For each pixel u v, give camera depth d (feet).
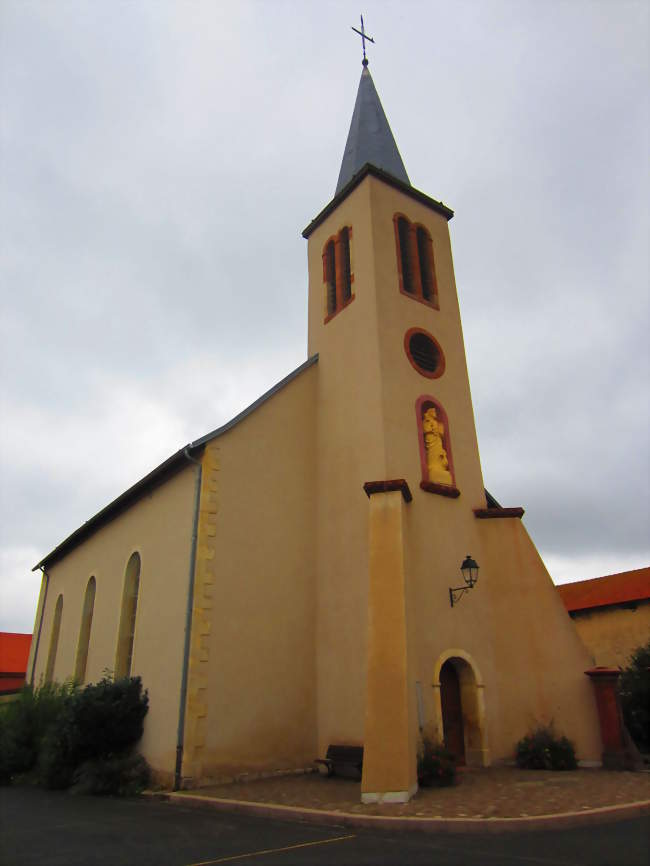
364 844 19.57
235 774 34.09
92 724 36.17
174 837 21.33
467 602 40.40
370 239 48.83
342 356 47.14
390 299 47.11
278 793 29.89
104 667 48.47
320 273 54.08
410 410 43.80
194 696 34.06
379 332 44.70
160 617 39.83
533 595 41.29
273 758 35.86
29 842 20.95
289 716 37.42
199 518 37.91
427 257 53.47
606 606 77.15
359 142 62.34
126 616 47.42
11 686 108.27
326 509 43.27
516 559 42.39
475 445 47.26
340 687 37.68
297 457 44.57
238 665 36.29
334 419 45.60
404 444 42.11
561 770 35.53
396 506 33.58
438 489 42.06
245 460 41.34
